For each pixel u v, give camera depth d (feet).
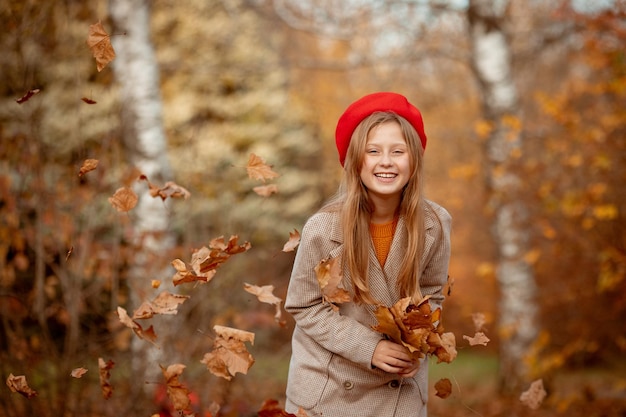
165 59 36.73
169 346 12.46
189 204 13.78
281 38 45.65
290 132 46.14
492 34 24.31
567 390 23.99
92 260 12.29
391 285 7.57
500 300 24.38
